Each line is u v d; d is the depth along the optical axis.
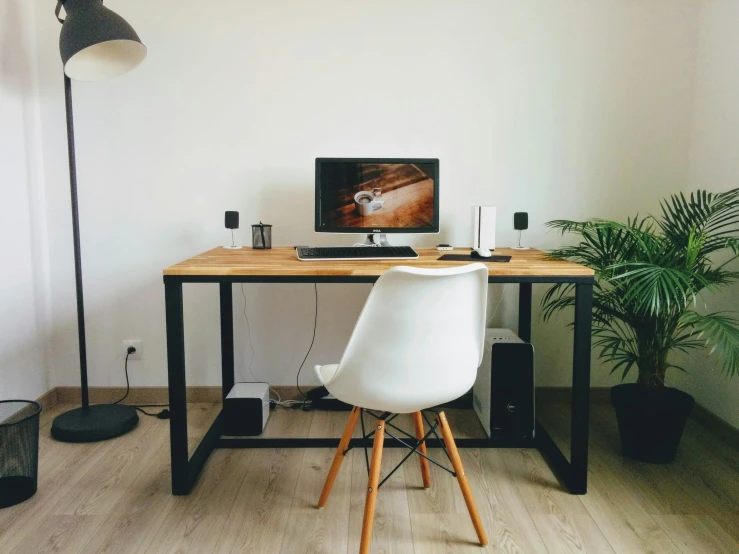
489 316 2.75
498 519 1.77
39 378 2.58
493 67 2.57
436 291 1.43
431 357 1.49
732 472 2.07
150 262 2.65
